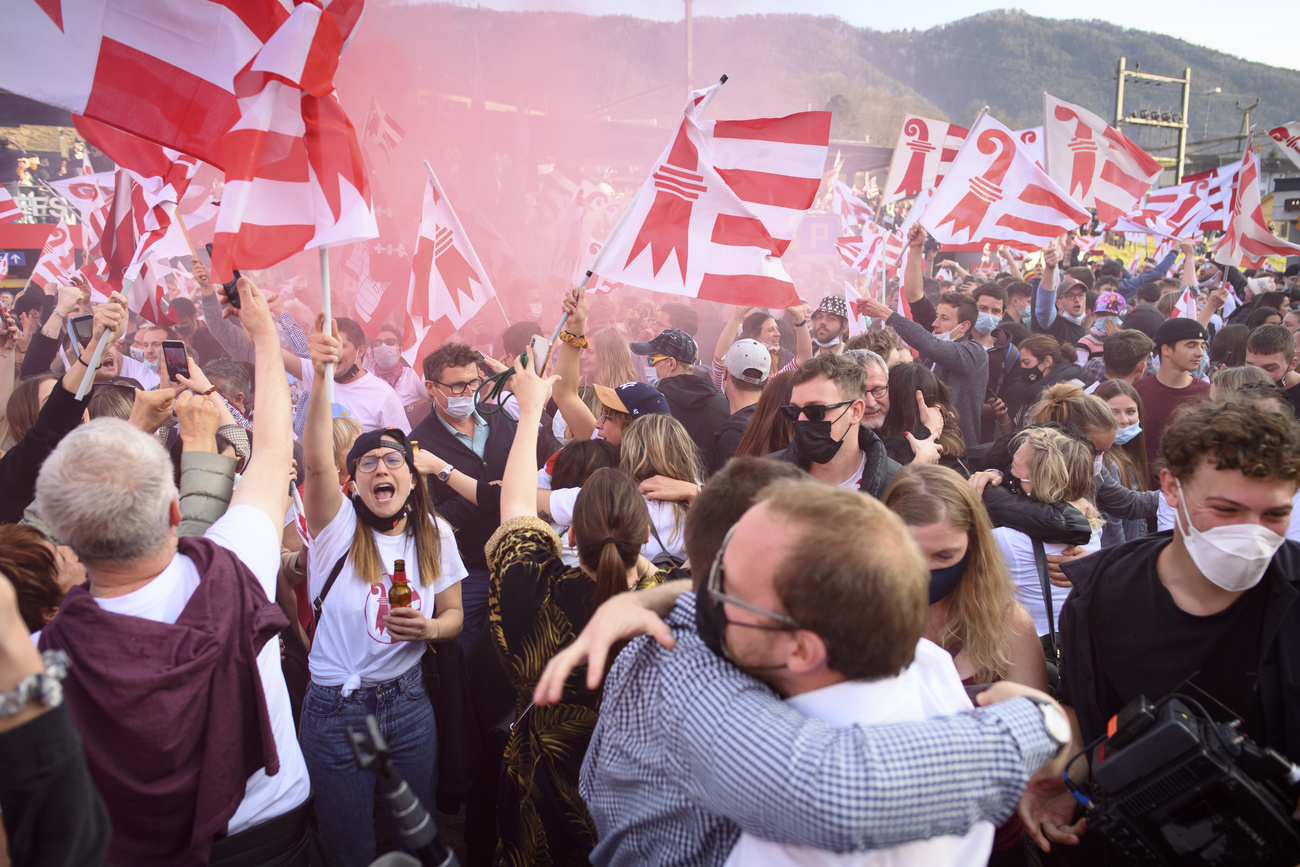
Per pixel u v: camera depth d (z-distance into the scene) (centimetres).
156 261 635
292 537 343
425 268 529
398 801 138
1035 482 280
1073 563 219
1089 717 210
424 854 139
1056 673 252
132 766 172
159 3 272
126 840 175
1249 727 188
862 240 1037
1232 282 1344
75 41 269
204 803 181
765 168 396
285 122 275
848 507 123
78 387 290
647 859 144
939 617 232
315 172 279
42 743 130
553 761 221
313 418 267
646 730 141
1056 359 629
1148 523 432
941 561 221
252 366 493
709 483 165
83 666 168
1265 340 504
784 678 130
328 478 274
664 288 395
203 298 567
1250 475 174
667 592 158
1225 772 153
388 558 284
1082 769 192
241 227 268
